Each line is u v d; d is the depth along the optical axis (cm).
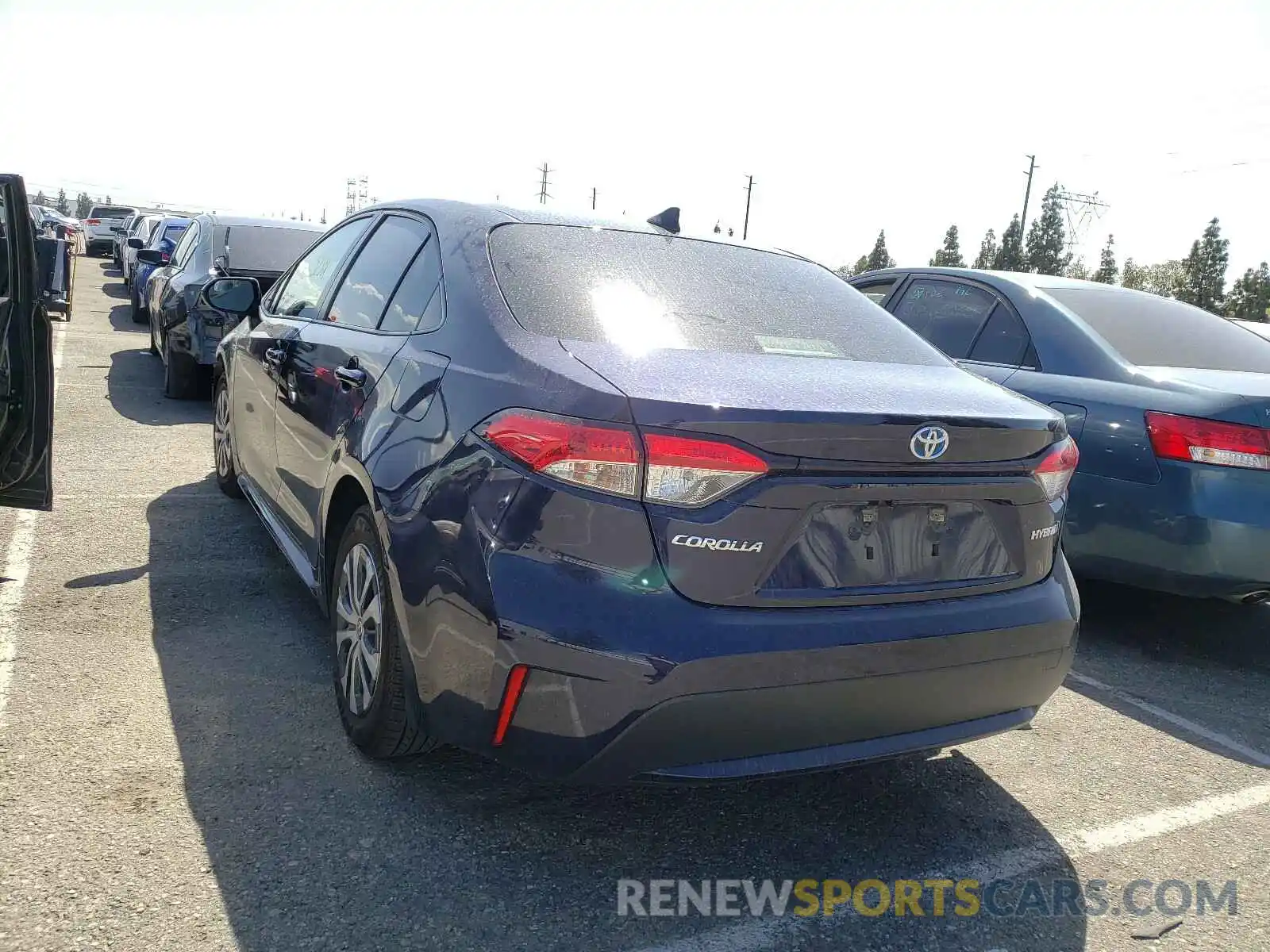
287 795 266
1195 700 388
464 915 224
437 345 267
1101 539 409
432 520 236
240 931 212
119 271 2577
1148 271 9038
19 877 222
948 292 517
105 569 429
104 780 265
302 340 364
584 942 219
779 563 220
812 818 280
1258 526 371
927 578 240
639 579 211
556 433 215
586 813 271
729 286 299
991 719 258
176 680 328
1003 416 245
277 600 406
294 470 354
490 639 218
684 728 214
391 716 267
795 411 216
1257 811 300
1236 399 379
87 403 810
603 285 275
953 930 234
